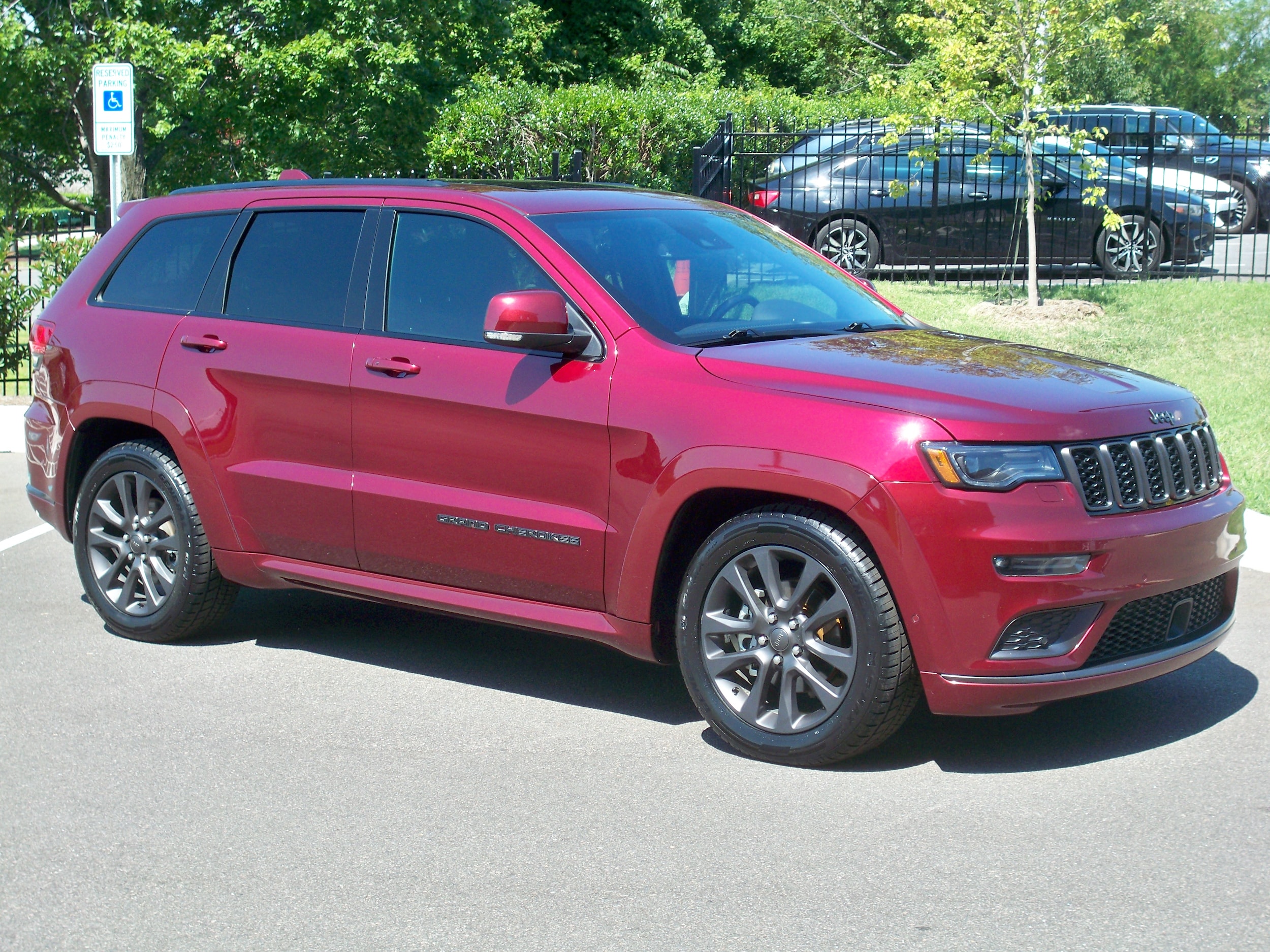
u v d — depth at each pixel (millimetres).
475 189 5516
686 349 4805
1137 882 3705
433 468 5191
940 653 4266
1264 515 7590
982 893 3666
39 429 6414
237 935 3510
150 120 22500
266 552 5738
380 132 23422
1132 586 4297
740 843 4000
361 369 5332
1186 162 20328
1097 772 4488
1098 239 16219
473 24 26312
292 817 4234
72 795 4422
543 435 4906
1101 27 13695
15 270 13633
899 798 4309
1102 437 4359
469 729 4996
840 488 4301
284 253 5785
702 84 29859
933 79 14914
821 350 4836
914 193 16266
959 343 5191
